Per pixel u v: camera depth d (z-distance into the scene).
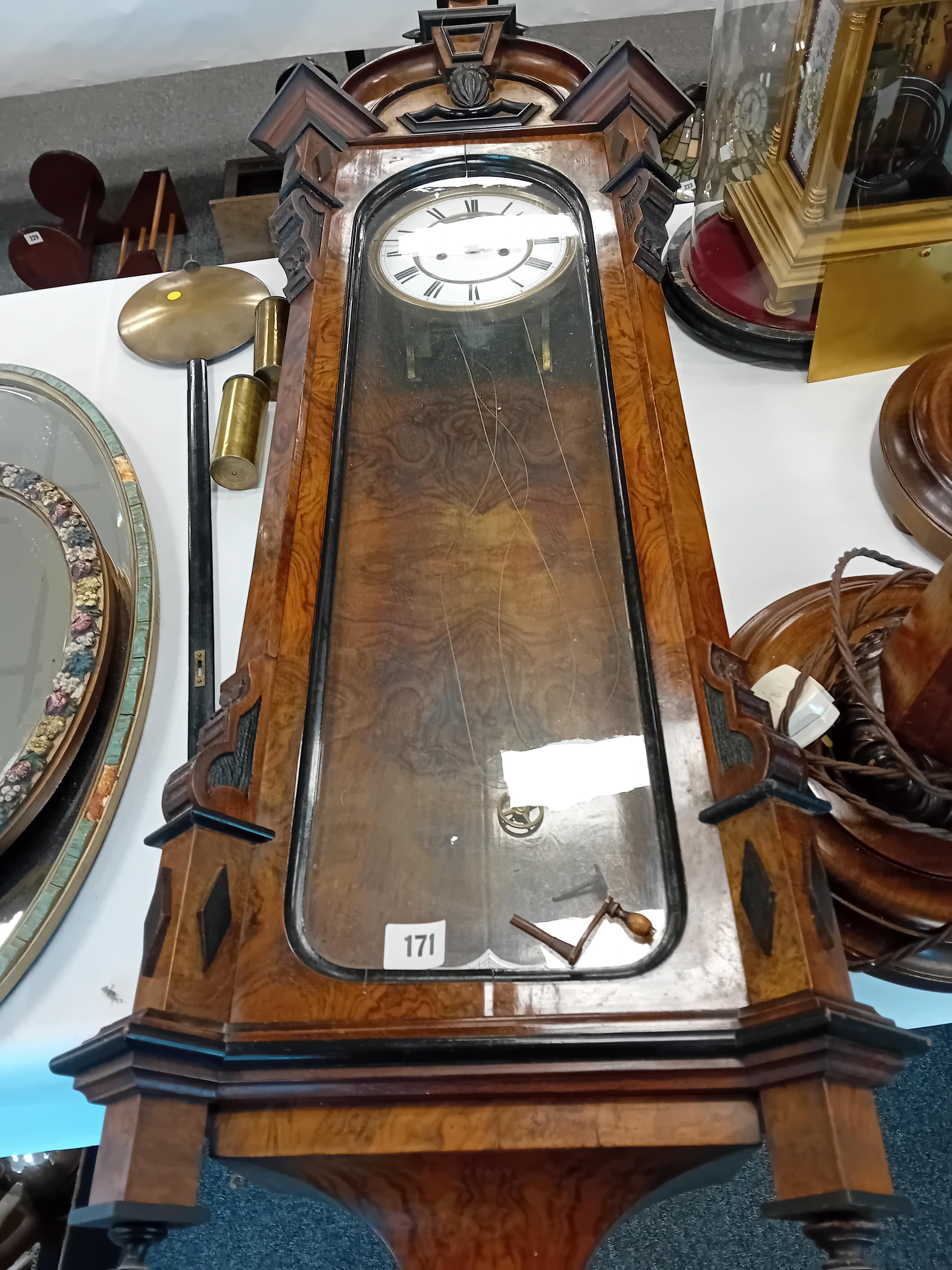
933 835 0.94
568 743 0.88
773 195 1.44
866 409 1.42
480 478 1.06
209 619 1.26
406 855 0.82
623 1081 0.68
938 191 1.36
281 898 0.78
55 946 1.05
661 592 0.93
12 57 1.84
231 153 2.32
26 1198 1.40
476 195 1.30
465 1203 0.70
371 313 1.20
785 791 0.75
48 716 1.12
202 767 0.79
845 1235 0.61
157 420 1.50
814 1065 0.64
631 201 1.23
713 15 2.37
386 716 0.90
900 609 1.15
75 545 1.26
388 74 1.40
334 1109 0.69
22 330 1.64
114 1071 0.67
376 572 0.99
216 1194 1.50
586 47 2.35
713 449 1.40
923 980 0.99
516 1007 0.72
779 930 0.71
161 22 1.77
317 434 1.06
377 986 0.74
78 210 2.20
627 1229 1.43
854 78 1.23
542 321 1.18
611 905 0.77
